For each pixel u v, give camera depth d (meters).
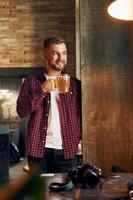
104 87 2.34
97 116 2.34
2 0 5.42
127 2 1.55
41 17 5.40
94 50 2.36
